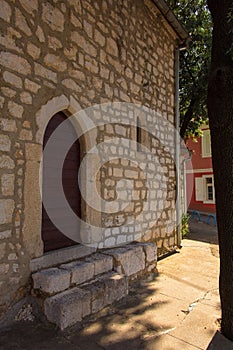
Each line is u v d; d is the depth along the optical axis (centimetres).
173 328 258
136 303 311
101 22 389
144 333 248
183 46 618
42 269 281
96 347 225
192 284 378
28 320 254
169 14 529
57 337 234
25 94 271
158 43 548
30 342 226
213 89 256
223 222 250
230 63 249
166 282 383
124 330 252
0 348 216
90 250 352
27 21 276
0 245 244
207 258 526
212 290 356
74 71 335
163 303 312
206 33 919
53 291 257
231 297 242
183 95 978
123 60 436
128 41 451
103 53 390
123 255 354
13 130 259
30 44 279
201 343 234
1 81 250
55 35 310
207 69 887
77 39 342
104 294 289
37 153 280
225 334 244
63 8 322
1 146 248
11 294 251
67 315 246
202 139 1497
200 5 918
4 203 249
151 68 520
